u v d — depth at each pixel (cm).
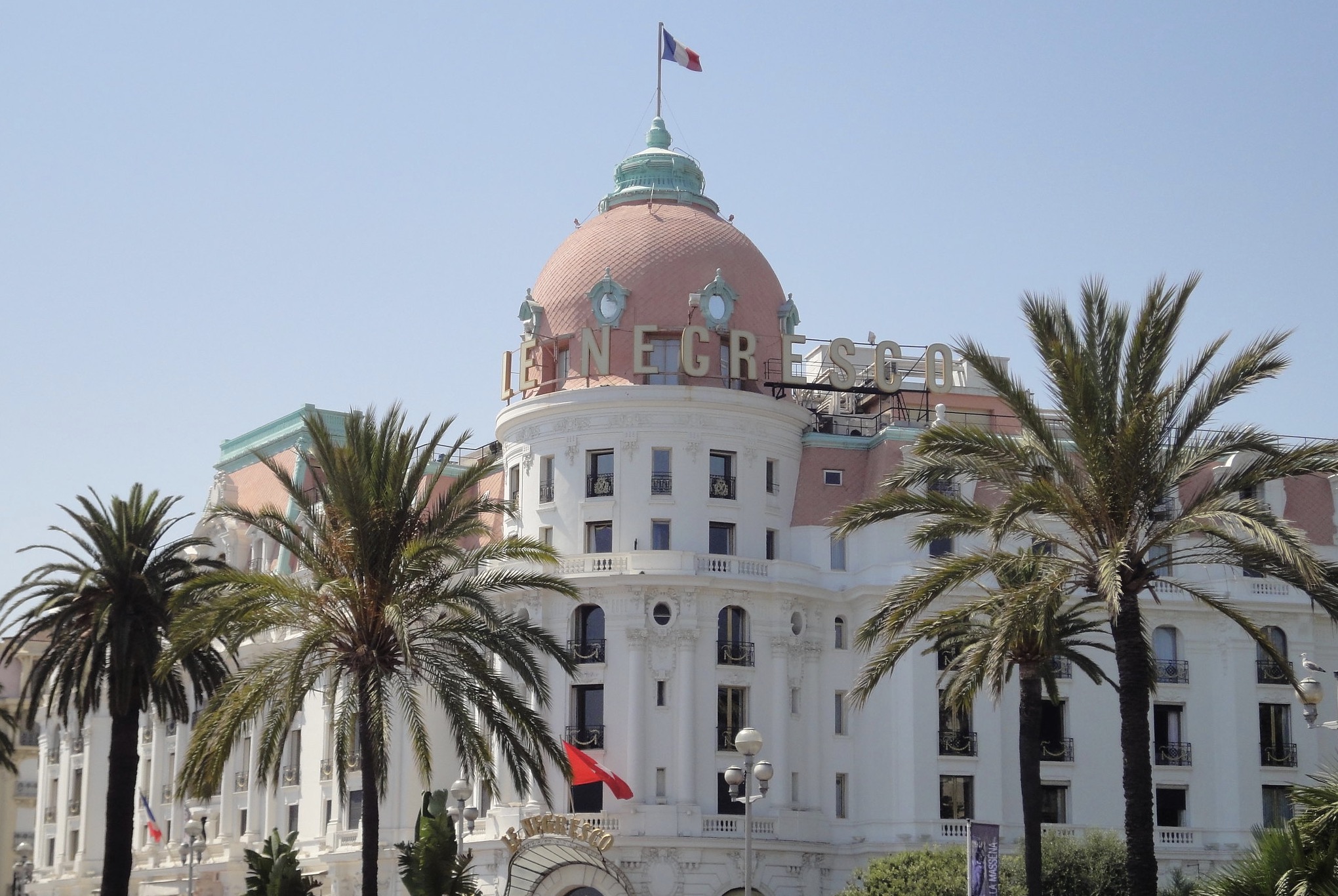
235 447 11331
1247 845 8669
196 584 5628
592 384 8819
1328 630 9050
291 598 5550
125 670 6431
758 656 8594
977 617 8225
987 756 8594
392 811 8981
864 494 9006
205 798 5584
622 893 8150
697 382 8819
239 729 5612
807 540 8919
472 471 5825
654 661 8450
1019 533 5166
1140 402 4703
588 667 8469
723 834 8244
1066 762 8731
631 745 8319
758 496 8819
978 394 9812
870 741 8694
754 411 8800
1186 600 8906
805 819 8456
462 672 7044
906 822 8456
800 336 9062
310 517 5803
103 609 6456
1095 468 4659
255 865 6197
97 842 11700
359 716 5622
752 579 8556
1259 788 8800
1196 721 8875
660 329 8838
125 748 6562
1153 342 4716
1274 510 9069
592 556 8519
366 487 5534
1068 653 6088
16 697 13262
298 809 9719
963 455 4950
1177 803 8838
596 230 9200
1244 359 4609
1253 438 4694
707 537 8662
